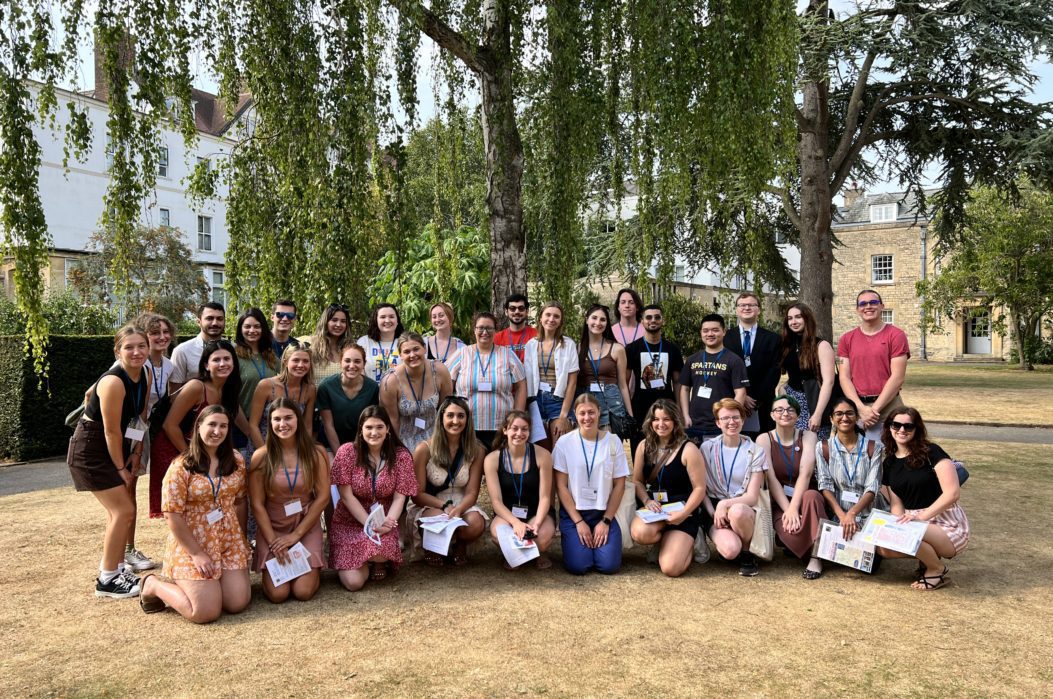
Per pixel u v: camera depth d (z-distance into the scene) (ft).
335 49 18.85
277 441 14.01
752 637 11.85
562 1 22.36
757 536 15.35
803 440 16.44
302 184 19.04
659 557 15.66
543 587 14.57
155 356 15.48
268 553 13.87
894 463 15.28
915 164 54.54
